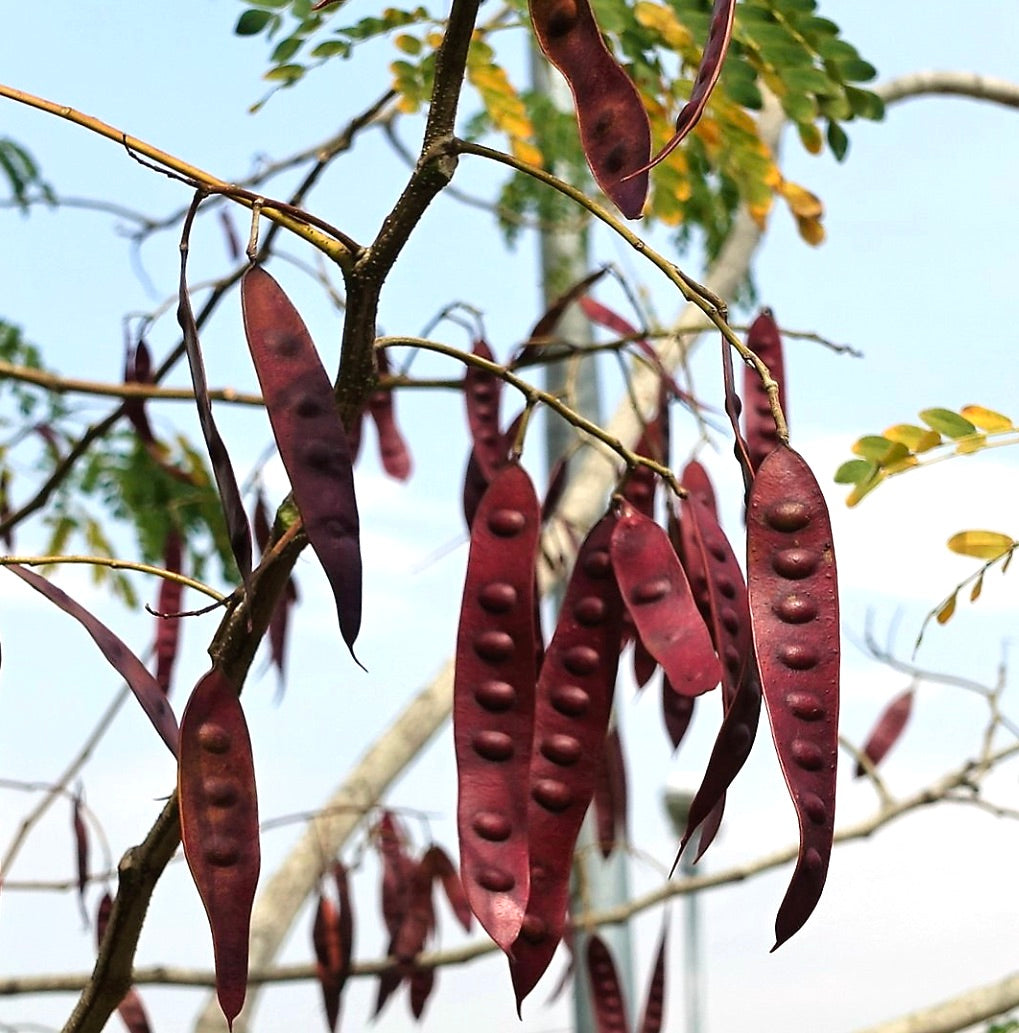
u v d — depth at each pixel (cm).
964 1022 139
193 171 80
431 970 154
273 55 115
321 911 149
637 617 83
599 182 77
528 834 81
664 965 132
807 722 74
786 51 115
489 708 82
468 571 83
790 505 76
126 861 82
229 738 77
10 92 80
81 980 146
